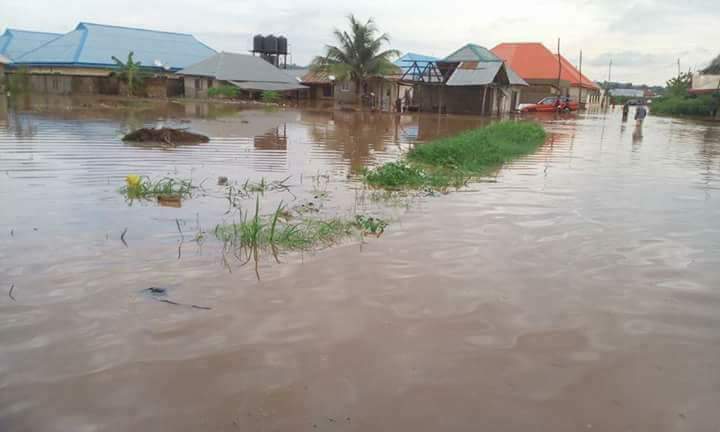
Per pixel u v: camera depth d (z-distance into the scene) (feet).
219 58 146.92
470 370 10.78
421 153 40.11
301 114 95.81
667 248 18.71
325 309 13.23
